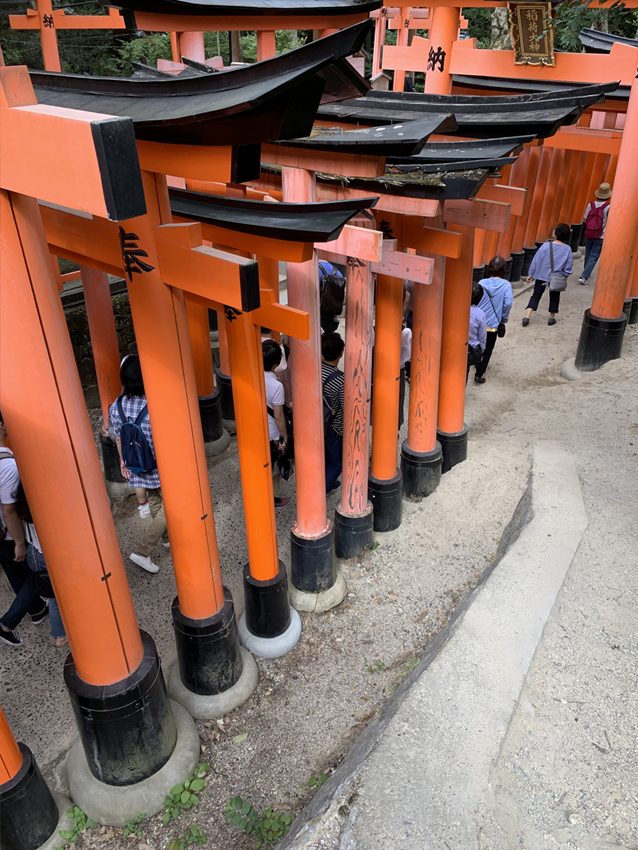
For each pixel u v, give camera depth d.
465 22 8.55
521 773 2.76
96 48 15.04
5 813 2.94
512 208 4.09
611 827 2.56
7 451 3.68
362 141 2.77
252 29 3.28
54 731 3.74
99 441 6.59
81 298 6.97
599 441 5.62
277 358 4.85
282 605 4.13
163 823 3.26
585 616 3.58
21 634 4.40
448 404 5.51
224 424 6.83
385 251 3.89
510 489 5.30
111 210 1.65
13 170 1.91
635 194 6.57
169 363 2.86
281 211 2.88
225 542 5.30
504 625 3.43
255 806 3.34
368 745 2.96
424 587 4.70
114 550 2.80
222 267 2.38
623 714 3.03
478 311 6.74
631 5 5.73
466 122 3.60
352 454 4.58
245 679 3.92
